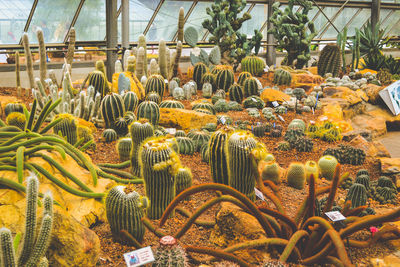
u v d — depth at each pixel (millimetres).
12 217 2574
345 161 5488
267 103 8766
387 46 19953
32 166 3098
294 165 4285
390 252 2799
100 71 7617
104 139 5508
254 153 3398
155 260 2121
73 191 3162
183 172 3760
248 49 12703
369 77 12500
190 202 3820
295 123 6977
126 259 2168
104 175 3826
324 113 8312
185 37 11625
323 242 2543
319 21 17391
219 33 12023
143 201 2932
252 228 2910
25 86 10234
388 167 5012
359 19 18453
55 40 11617
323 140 6594
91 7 11344
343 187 4438
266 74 12680
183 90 9148
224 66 10117
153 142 3254
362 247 2650
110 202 2912
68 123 4262
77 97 6555
